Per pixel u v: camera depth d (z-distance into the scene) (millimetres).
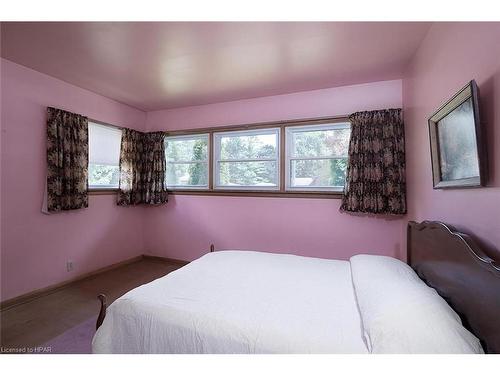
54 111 2760
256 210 3406
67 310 2420
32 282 2658
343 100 2990
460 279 1180
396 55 2281
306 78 2777
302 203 3176
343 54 2266
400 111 2688
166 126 3977
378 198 2729
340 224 3012
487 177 1133
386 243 2830
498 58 1062
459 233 1233
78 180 3004
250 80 2838
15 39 2041
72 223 3051
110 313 1439
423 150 2066
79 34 1968
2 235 2430
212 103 3654
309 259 2268
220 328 1230
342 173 3088
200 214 3738
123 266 3709
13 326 2148
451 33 1519
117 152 3658
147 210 4070
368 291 1383
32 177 2645
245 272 1941
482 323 1006
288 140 3266
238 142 3621
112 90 3174
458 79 1430
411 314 1084
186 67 2529
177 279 1785
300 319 1280
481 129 1149
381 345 1024
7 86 2434
